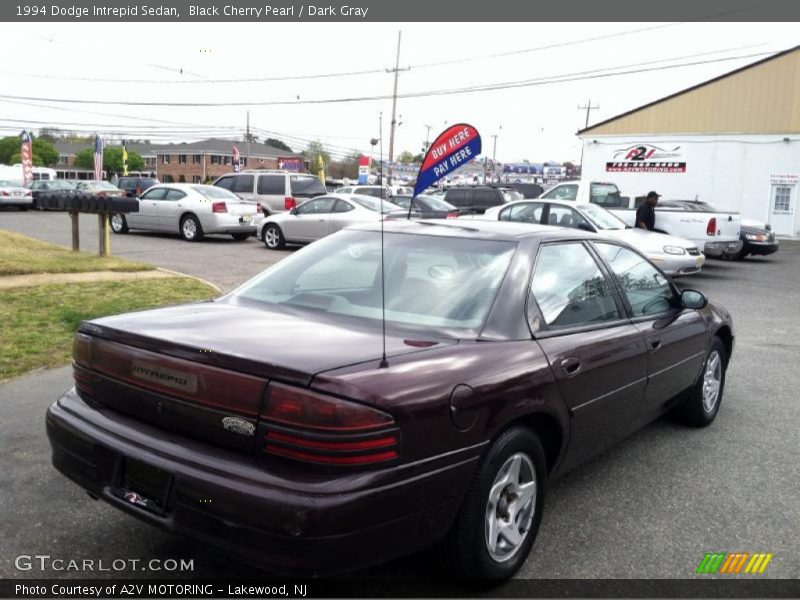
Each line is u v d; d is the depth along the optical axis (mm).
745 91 30672
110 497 2932
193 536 2654
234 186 21953
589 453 3898
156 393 2887
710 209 19828
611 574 3328
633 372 4082
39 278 10023
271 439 2568
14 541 3445
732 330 5707
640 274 4641
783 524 3889
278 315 3402
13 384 5758
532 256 3711
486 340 3236
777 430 5480
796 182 30125
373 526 2543
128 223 19391
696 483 4414
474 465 2910
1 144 97812
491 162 74688
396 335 3168
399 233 4070
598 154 34406
